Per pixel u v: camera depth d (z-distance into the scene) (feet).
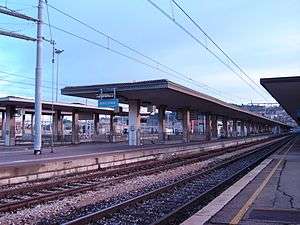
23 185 60.03
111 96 145.07
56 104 179.73
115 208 37.99
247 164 96.43
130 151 104.58
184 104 199.93
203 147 152.66
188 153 136.77
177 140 229.25
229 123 379.76
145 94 154.10
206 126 253.65
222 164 91.56
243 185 48.78
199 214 32.22
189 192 52.03
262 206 36.09
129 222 34.50
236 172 74.28
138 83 140.46
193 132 333.42
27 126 349.20
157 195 48.60
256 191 44.27
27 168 64.34
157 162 100.07
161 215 37.42
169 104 198.39
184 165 95.20
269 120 401.90
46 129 334.03
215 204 36.47
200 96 167.22
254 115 305.94
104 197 48.47
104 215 35.96
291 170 67.41
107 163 87.97
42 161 74.13
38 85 102.63
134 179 66.64
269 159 94.17
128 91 145.38
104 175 72.13
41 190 54.13
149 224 33.40
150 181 64.54
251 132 439.63
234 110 243.81
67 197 48.24
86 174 72.28
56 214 38.42
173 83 139.13
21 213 38.73
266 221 30.22
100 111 219.82
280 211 33.91
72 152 113.09
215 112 260.42
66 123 432.25
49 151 120.47
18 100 161.79
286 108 220.84
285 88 124.36
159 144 173.88
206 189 54.90
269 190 45.27
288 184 50.01
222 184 57.21
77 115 206.69
